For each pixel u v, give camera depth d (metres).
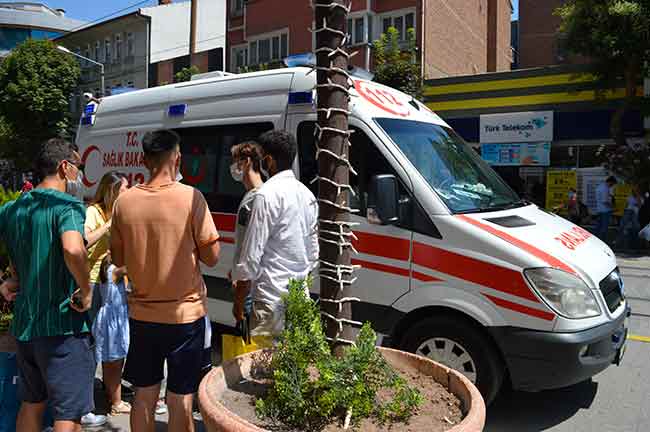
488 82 19.31
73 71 36.00
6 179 39.44
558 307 4.02
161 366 3.31
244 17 25.41
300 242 3.53
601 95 16.92
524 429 4.43
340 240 3.01
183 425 3.27
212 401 2.58
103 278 4.41
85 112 7.66
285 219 3.44
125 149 6.95
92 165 7.40
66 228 3.10
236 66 26.25
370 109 4.98
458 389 2.94
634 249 14.48
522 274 4.10
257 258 3.37
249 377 3.12
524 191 19.03
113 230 3.30
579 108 17.94
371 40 21.47
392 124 5.03
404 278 4.52
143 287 3.21
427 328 4.47
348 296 3.06
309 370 3.04
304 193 3.58
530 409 4.80
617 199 17.23
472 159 5.51
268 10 24.48
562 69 18.08
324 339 2.78
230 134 5.93
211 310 6.00
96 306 4.35
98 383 5.30
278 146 3.54
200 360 3.31
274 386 2.79
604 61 16.03
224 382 2.96
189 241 3.23
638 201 14.67
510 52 32.66
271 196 3.40
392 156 4.70
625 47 15.19
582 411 4.75
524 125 18.70
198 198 3.28
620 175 15.07
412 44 18.88
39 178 3.35
